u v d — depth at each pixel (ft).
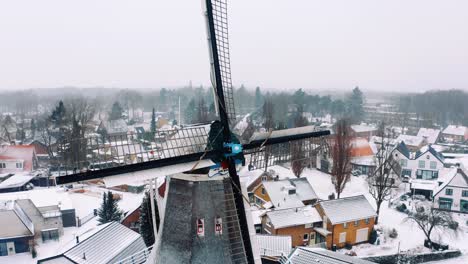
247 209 41.52
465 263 106.42
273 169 191.42
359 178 186.29
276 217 112.88
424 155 190.90
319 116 429.38
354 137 203.51
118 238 76.69
